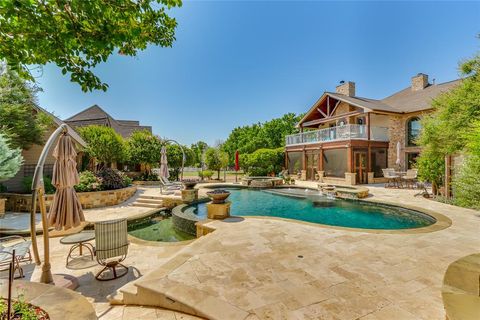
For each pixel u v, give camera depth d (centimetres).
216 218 752
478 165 738
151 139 2252
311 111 2330
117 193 1182
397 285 353
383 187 1522
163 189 1533
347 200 1224
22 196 1027
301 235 586
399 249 498
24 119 1239
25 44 228
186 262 428
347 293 331
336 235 588
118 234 455
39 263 412
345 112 2186
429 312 290
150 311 323
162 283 354
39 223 830
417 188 1427
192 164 2831
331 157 1920
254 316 280
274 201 1332
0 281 300
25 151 1322
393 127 1925
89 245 614
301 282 360
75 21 225
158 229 877
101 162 1941
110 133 1961
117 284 423
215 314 283
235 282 358
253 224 688
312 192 1496
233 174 3419
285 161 2441
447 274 225
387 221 917
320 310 293
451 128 972
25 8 198
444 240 555
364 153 1786
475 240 555
